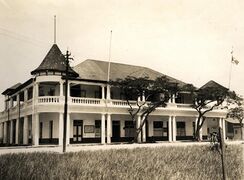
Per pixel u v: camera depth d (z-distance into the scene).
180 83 49.97
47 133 39.53
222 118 52.62
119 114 42.91
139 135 43.06
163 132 47.59
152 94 40.88
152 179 24.62
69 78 37.41
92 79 39.47
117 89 43.97
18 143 42.50
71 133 39.34
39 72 36.91
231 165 30.64
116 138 43.09
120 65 47.72
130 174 24.45
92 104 38.47
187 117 50.41
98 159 25.09
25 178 21.67
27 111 39.72
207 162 29.81
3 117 52.22
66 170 22.88
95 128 41.38
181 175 26.41
